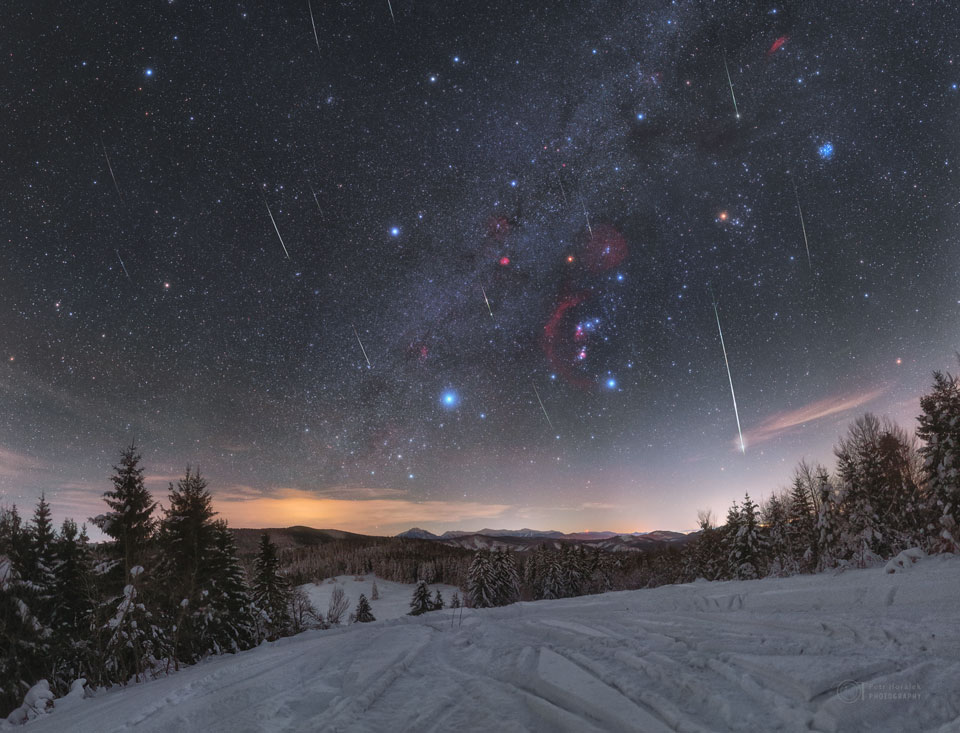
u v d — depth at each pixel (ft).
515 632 35.55
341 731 16.43
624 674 19.54
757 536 131.44
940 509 79.05
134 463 82.53
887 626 20.80
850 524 97.14
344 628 54.39
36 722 29.01
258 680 26.09
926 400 83.41
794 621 24.86
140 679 59.31
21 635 64.90
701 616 31.68
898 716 12.66
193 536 81.10
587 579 212.64
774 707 14.19
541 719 16.03
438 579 433.89
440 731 15.70
